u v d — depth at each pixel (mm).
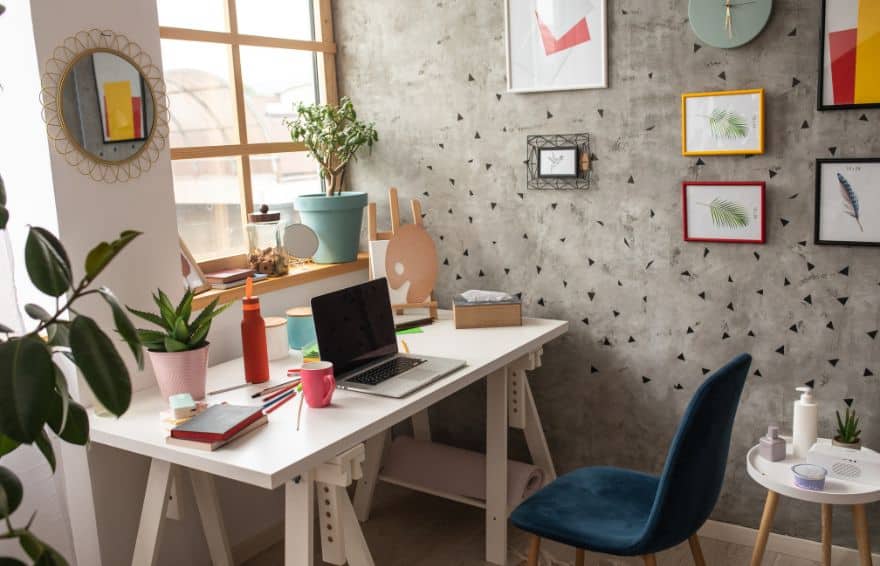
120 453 2275
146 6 2283
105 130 2180
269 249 2869
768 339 2613
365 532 2934
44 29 2023
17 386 1144
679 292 2738
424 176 3178
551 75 2824
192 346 2162
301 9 3170
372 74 3217
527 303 3043
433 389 2191
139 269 2291
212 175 2820
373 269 2945
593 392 2959
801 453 2355
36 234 1308
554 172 2885
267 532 2842
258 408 1989
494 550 2689
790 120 2471
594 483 2246
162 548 2451
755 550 2361
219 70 2816
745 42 2471
